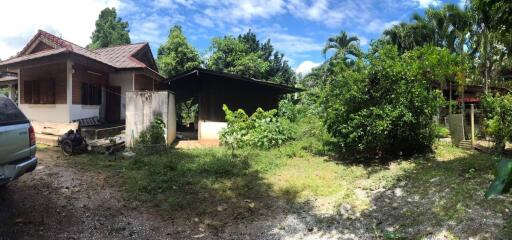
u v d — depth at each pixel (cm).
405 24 2700
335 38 3394
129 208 597
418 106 933
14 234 464
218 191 698
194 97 1684
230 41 3300
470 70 1800
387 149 987
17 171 515
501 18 440
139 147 1030
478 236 444
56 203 588
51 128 1195
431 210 551
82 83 1467
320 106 1162
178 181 738
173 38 2781
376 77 952
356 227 532
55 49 1442
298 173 842
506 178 131
